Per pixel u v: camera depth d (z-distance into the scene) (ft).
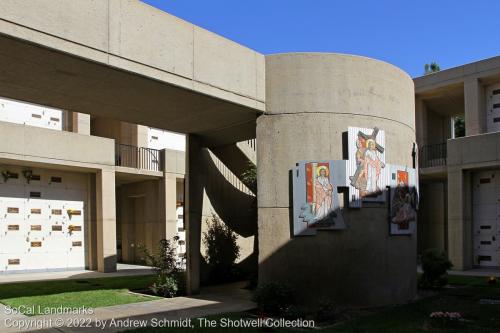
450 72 78.59
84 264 68.13
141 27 27.63
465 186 71.72
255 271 47.78
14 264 61.26
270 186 34.73
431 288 44.34
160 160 79.56
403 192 37.24
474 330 26.61
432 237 89.30
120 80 28.37
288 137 34.71
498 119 75.92
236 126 39.91
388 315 30.96
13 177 62.08
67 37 24.25
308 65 35.17
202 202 43.57
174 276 40.57
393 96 37.65
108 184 67.77
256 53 34.73
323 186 33.83
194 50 30.40
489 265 70.85
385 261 35.45
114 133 88.43
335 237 33.88
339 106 34.99
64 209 66.74
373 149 35.37
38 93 31.17
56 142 61.93
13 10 22.34
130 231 87.20
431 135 91.04
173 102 32.89
